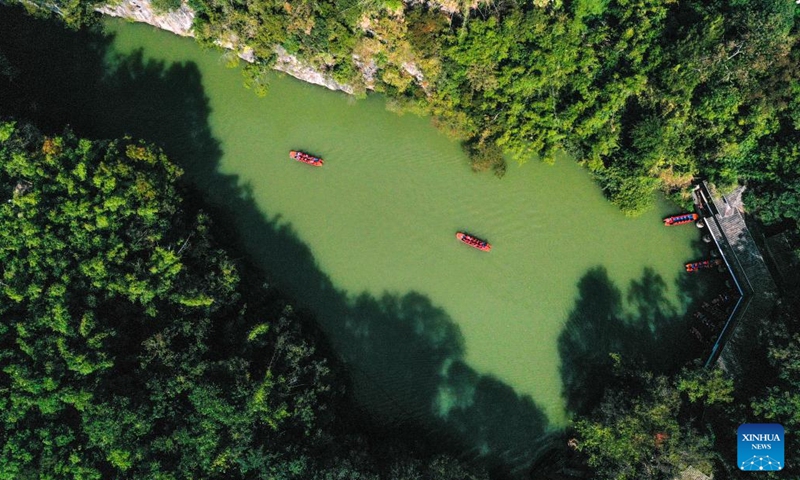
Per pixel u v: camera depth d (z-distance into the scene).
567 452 79.25
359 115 82.88
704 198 79.06
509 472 79.81
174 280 69.62
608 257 82.38
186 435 64.62
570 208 82.50
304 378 72.50
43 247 66.19
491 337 81.38
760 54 66.88
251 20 71.31
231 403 66.44
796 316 72.56
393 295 81.44
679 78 68.81
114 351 66.25
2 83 79.31
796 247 75.75
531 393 80.94
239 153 82.94
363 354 80.50
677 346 80.81
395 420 79.75
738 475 67.62
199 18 74.81
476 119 75.69
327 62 76.75
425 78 74.81
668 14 71.75
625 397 72.00
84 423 62.56
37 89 82.25
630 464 67.88
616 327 81.69
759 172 74.19
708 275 81.50
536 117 73.31
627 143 74.62
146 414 64.38
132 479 63.22
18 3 80.38
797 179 71.19
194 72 83.50
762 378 71.69
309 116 83.19
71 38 83.19
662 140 70.81
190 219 77.81
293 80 82.25
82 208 67.00
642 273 82.31
